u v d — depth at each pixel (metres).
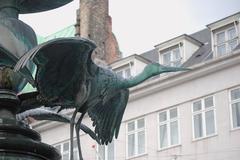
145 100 30.02
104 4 37.19
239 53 27.56
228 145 27.03
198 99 28.52
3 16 4.88
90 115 4.91
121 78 4.70
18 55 4.61
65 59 4.39
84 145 30.50
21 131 4.49
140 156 29.53
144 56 33.97
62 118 5.11
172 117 29.09
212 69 28.22
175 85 29.25
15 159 4.31
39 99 4.53
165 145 28.91
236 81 27.56
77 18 36.88
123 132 30.30
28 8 5.13
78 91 4.50
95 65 4.56
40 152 4.40
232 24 29.48
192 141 28.09
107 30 36.78
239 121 27.11
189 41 31.06
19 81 4.68
